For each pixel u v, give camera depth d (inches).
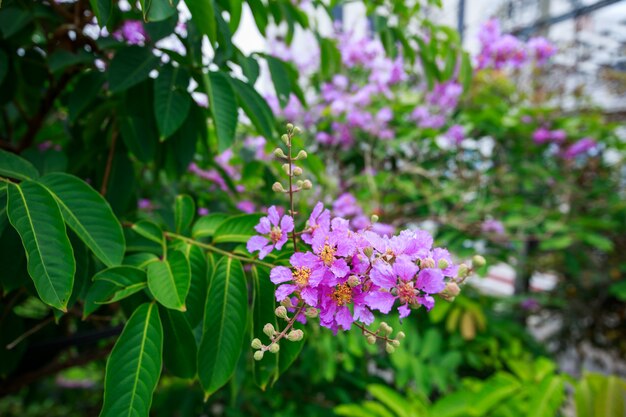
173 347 16.1
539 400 31.6
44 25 26.0
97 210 15.3
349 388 49.5
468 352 51.8
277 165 32.4
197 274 16.9
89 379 67.8
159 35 20.9
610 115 75.6
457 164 58.7
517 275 84.3
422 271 12.0
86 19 24.9
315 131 55.1
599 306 79.4
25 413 62.2
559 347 85.0
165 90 20.9
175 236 18.3
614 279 73.8
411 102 60.3
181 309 13.9
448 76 34.5
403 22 34.9
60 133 35.1
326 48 30.8
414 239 13.2
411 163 57.4
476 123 59.1
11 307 22.0
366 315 12.8
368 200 48.0
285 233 14.2
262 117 22.5
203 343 15.1
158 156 26.2
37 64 26.3
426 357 45.7
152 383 13.3
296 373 47.5
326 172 49.8
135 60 21.2
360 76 61.3
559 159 68.5
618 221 69.8
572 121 65.9
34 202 13.6
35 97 28.3
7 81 25.0
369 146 53.4
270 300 15.8
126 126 23.7
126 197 24.8
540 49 51.9
